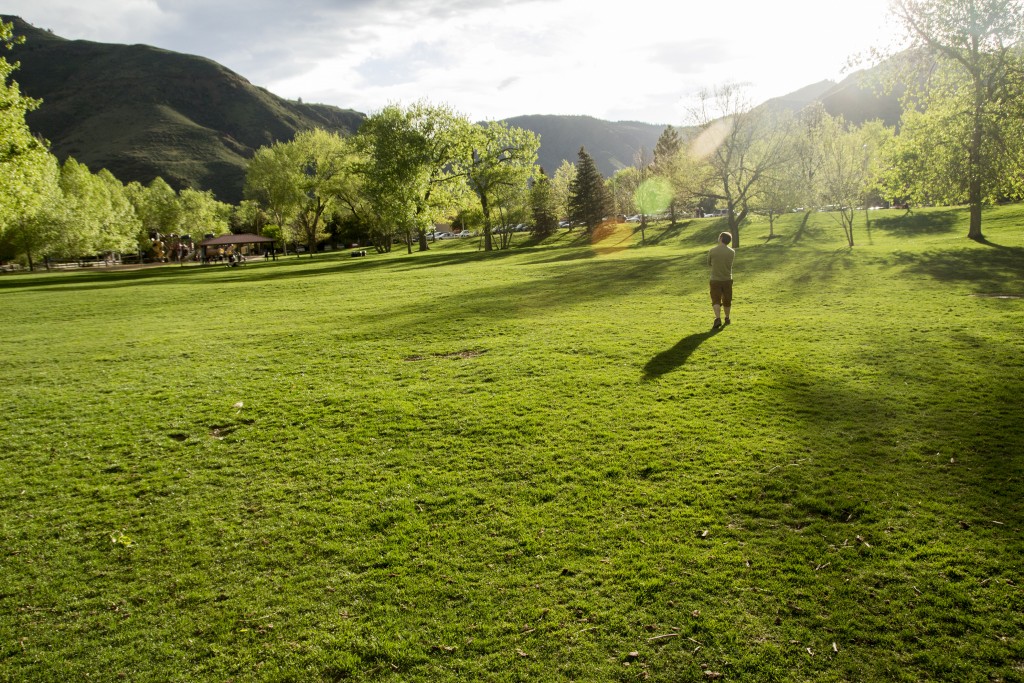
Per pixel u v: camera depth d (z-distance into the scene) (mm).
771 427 7984
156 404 10656
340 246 107312
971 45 28578
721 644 4293
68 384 12297
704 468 6926
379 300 23344
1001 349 10922
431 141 57406
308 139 72750
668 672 4086
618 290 22188
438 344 14508
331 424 9219
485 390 10461
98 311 24109
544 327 15734
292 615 4926
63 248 63000
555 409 9227
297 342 15664
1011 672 3879
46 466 8188
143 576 5586
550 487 6742
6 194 26422
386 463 7684
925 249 28031
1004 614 4383
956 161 29203
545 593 4977
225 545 6008
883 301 16750
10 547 6176
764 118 43812
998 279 18766
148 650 4625
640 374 10812
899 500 5977
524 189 75375
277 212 77250
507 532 5910
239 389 11375
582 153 85188
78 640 4773
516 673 4168
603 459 7352
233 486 7320
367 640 4582
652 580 5004
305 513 6543
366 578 5340
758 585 4879
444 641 4516
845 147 49812
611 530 5812
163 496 7180
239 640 4668
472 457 7691
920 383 9375
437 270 36438
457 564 5453
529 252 55250
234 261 62906
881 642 4219
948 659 4023
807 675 3982
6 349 16344
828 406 8625
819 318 14844
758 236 63250
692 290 21141
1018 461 6578
